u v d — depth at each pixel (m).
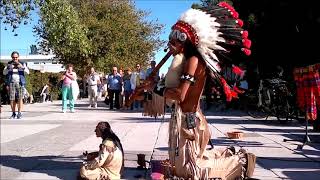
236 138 9.38
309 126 12.29
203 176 5.13
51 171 6.26
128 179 5.75
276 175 6.04
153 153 7.58
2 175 6.02
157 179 5.38
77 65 38.72
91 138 9.47
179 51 5.14
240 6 19.34
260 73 18.17
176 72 5.11
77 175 5.87
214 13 5.12
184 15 5.11
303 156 7.43
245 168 5.35
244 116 15.72
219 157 5.39
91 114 16.42
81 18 38.22
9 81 14.40
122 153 5.81
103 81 28.41
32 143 8.77
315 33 8.33
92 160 5.70
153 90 5.35
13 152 7.74
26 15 18.78
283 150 7.98
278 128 11.67
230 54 5.17
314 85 7.82
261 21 18.34
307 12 8.49
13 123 12.81
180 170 5.18
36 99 30.83
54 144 8.62
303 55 8.23
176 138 5.16
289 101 13.09
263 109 13.86
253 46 19.02
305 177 5.94
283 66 16.61
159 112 5.56
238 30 5.10
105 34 38.94
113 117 14.81
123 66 38.56
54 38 20.34
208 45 5.04
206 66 5.10
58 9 19.25
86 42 22.02
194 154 5.13
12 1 17.86
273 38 17.75
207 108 18.97
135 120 13.54
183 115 5.15
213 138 9.41
